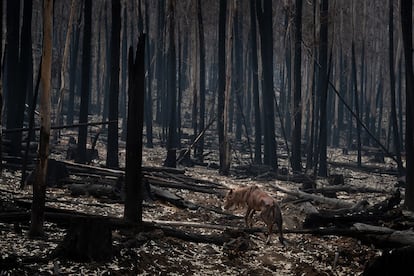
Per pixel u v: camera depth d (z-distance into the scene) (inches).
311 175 770.2
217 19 1638.8
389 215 420.5
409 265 256.8
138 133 355.6
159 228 359.9
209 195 607.2
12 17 682.2
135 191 357.4
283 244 376.8
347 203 544.4
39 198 307.4
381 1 1893.5
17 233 311.0
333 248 378.0
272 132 855.7
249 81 1659.7
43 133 305.4
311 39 983.0
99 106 1600.6
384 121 1978.3
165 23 1289.4
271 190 674.8
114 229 347.9
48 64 305.6
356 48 1700.3
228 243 362.6
